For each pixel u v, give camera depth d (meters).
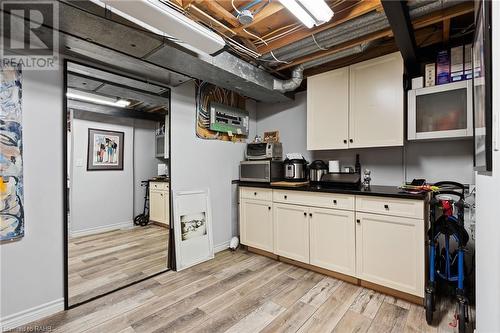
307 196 2.46
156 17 1.44
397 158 2.51
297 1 1.52
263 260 2.77
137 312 1.79
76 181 2.18
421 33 2.18
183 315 1.76
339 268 2.24
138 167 2.57
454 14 1.69
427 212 1.91
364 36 2.06
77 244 2.17
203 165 2.93
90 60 2.02
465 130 1.89
